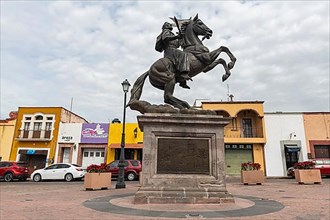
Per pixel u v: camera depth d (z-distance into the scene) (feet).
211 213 15.81
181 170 20.77
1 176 70.49
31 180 75.61
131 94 24.38
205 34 24.82
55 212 17.07
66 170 71.26
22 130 102.22
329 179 66.33
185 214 15.44
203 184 20.29
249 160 94.63
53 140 100.42
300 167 50.78
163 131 21.34
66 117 107.14
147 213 15.75
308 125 96.02
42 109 104.12
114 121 105.09
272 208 18.24
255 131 97.91
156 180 20.20
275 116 97.09
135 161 70.44
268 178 82.28
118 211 16.51
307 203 21.44
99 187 38.40
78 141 99.55
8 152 101.19
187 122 21.43
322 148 94.68
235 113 96.63
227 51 24.16
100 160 98.32
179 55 23.58
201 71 24.56
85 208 18.17
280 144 94.73
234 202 19.75
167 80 23.40
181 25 25.63
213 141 21.53
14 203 22.03
